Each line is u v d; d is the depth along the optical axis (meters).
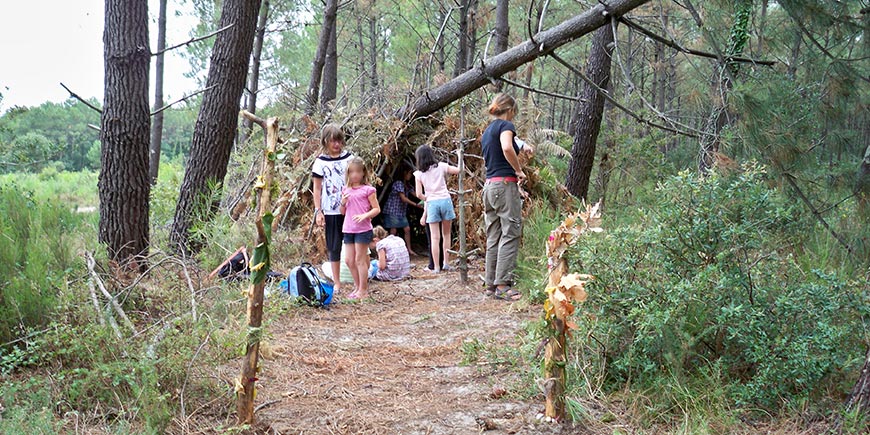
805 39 6.02
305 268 6.16
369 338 5.20
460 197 7.26
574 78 18.86
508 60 7.75
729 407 3.39
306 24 15.52
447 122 9.12
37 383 3.35
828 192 5.72
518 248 6.43
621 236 4.14
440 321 5.67
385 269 7.59
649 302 3.78
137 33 5.72
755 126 5.34
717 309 3.71
